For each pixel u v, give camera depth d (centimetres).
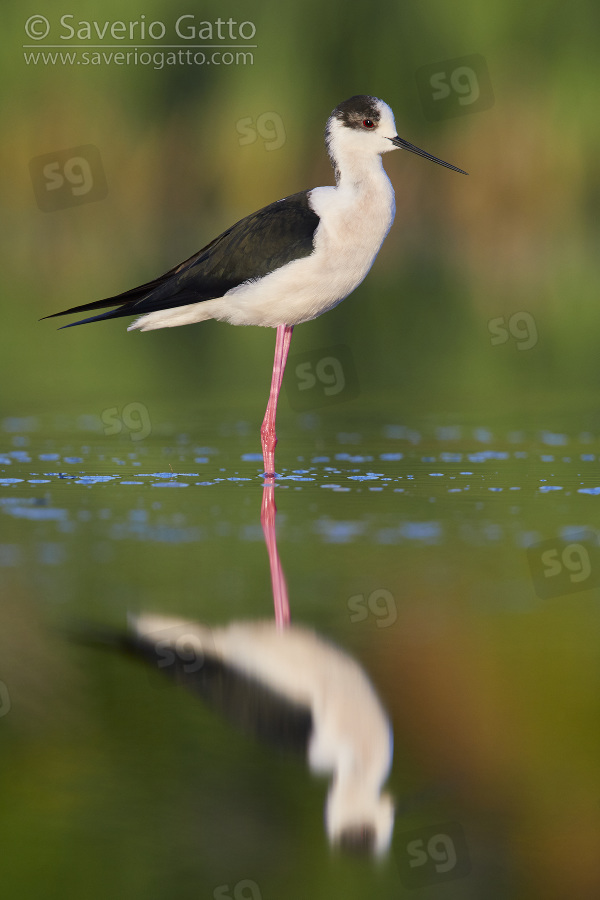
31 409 1434
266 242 1103
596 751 528
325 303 1134
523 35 2955
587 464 1109
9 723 546
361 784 502
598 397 1545
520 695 570
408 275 2716
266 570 746
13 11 2994
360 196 1118
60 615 662
